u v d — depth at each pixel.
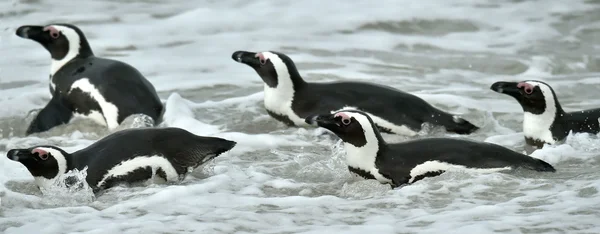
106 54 20.30
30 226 9.91
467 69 19.48
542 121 13.54
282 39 21.48
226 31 22.25
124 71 15.52
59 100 15.48
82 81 15.32
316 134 14.24
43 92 17.03
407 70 19.22
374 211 10.42
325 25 22.53
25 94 16.83
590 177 11.47
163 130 11.95
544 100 13.48
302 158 12.98
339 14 23.30
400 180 11.53
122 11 23.80
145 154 11.59
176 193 11.09
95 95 15.11
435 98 16.38
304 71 18.81
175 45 21.12
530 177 11.44
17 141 14.26
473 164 11.47
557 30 22.39
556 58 20.12
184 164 11.77
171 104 15.60
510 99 16.89
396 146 11.77
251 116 15.63
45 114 15.23
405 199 10.80
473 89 17.64
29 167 11.38
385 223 9.92
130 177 11.47
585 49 20.95
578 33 22.16
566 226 9.55
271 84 15.06
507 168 11.48
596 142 13.03
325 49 20.75
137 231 9.66
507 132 14.67
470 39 21.80
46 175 11.41
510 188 11.03
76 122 15.31
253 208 10.59
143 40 21.44
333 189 11.62
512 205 10.36
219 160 12.80
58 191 11.29
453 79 18.58
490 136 14.36
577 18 23.20
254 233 9.66
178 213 10.35
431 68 19.44
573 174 11.66
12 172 12.28
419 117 14.38
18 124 15.39
